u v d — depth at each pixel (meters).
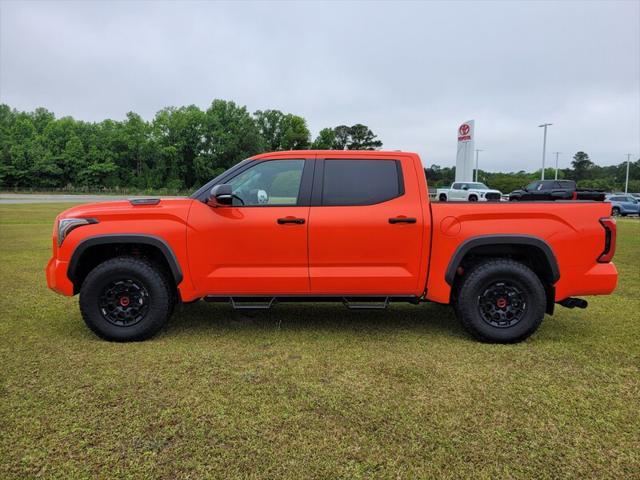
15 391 3.15
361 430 2.68
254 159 4.30
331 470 2.32
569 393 3.17
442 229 4.12
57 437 2.59
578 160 116.19
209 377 3.40
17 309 5.27
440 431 2.68
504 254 4.38
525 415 2.87
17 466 2.33
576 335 4.45
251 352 3.93
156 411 2.89
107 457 2.41
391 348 4.05
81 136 86.50
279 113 96.12
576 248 4.10
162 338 4.30
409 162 4.27
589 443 2.57
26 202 38.41
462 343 4.20
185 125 81.19
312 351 3.97
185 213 4.16
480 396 3.11
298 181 4.23
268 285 4.17
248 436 2.62
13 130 90.00
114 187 82.19
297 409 2.92
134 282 4.16
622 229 17.95
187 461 2.38
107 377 3.39
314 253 4.13
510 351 3.98
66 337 4.30
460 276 4.32
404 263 4.16
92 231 4.12
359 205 4.16
